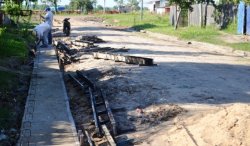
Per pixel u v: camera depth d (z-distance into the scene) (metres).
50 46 25.66
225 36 30.06
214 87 13.43
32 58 21.08
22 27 38.69
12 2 37.84
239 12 31.38
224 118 8.24
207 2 37.34
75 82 14.55
